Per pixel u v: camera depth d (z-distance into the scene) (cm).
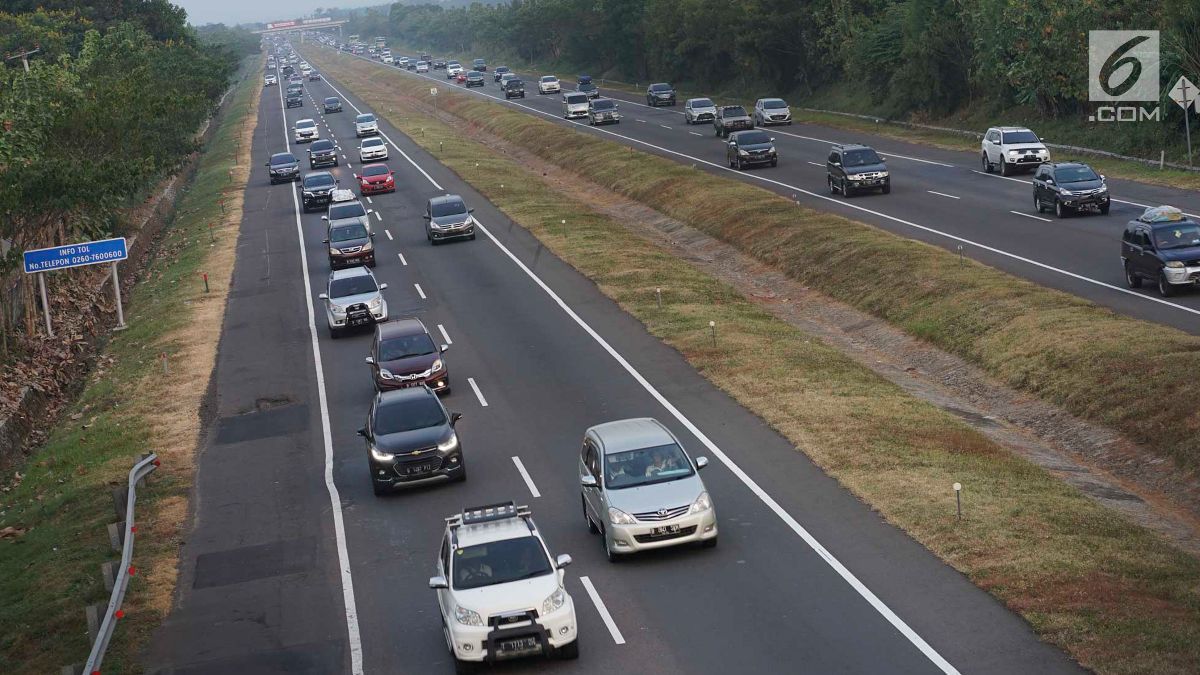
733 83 11425
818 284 4162
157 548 2245
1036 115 6788
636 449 2014
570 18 15238
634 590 1808
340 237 5012
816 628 1616
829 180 5612
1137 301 3238
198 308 4575
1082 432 2548
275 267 5234
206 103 9650
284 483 2577
